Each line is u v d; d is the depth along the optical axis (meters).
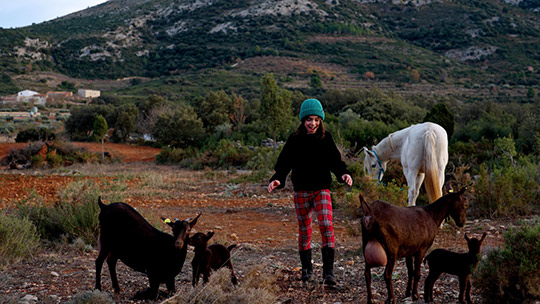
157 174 23.25
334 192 12.77
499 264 4.54
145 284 5.67
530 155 16.12
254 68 161.88
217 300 4.66
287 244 8.45
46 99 140.38
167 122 49.25
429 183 8.70
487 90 119.25
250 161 27.64
